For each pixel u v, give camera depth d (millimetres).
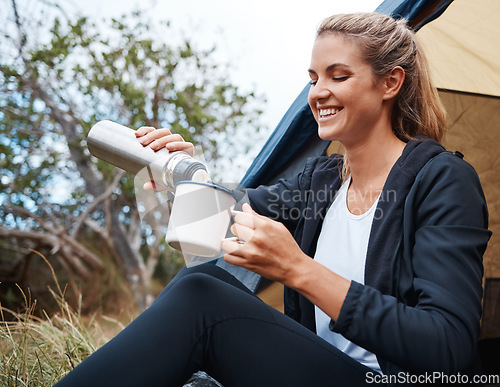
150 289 6375
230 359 946
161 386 903
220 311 954
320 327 1187
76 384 870
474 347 894
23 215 5941
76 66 5723
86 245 6469
